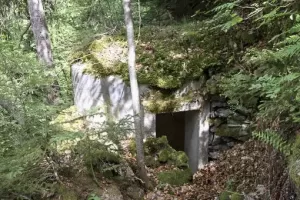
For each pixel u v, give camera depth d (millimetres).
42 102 4375
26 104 4113
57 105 4707
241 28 6465
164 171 5926
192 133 7000
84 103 7000
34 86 4188
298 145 3125
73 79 7500
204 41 6711
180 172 5879
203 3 8164
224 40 6633
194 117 6832
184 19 8047
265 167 3992
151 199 5121
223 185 5375
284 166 3539
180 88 6508
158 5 8914
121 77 6508
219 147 6633
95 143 4758
